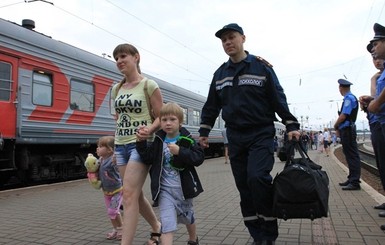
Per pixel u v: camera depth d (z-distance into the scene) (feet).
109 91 39.40
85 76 36.04
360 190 24.08
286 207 11.06
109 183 14.28
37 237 14.85
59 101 32.73
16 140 28.35
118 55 12.60
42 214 19.39
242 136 12.34
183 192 11.26
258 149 11.93
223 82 12.73
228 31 12.30
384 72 14.01
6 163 28.09
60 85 32.94
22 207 21.42
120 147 12.55
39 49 30.96
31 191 27.66
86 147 37.60
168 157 11.28
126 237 11.32
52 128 31.86
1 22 27.84
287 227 15.38
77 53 35.24
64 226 16.67
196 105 65.92
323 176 11.42
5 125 27.61
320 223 15.87
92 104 36.91
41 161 34.32
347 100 23.75
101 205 21.94
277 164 49.70
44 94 31.32
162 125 11.43
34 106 30.14
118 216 14.42
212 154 82.12
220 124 79.66
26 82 29.53
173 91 55.62
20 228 16.35
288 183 11.03
